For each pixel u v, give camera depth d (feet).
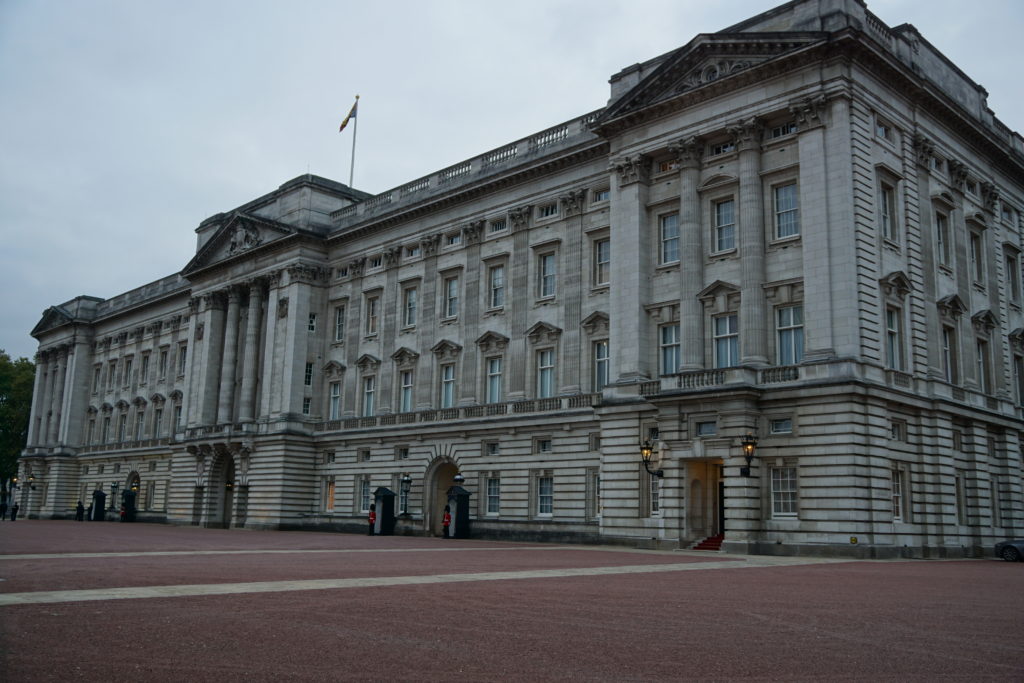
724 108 144.66
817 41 132.36
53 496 335.26
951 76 163.02
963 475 143.64
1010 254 175.94
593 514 160.66
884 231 139.64
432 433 192.34
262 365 241.96
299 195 237.45
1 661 33.65
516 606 53.11
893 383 130.72
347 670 33.50
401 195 217.97
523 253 184.34
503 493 176.96
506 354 184.03
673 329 149.48
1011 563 118.32
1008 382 165.68
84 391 347.15
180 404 290.97
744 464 128.16
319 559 94.02
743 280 137.49
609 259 168.45
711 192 146.72
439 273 202.90
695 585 70.08
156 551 104.99
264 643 38.63
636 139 156.76
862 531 119.55
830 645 41.01
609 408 150.82
